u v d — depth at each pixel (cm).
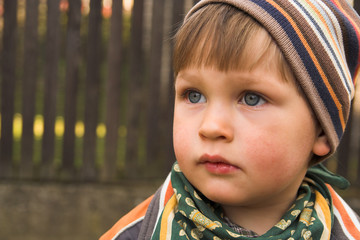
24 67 402
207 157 85
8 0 399
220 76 84
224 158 84
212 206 99
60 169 414
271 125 85
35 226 385
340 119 96
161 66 407
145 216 105
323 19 92
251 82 84
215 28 87
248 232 96
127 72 445
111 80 405
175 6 398
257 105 86
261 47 84
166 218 97
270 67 84
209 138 85
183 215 98
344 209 110
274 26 85
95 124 409
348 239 103
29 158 410
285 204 99
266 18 85
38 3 398
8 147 409
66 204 397
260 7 86
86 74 403
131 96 408
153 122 414
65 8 439
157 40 404
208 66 85
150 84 409
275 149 85
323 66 89
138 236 103
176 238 94
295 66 85
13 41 402
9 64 404
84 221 391
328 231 98
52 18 397
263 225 98
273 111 85
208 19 89
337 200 112
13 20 400
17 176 411
